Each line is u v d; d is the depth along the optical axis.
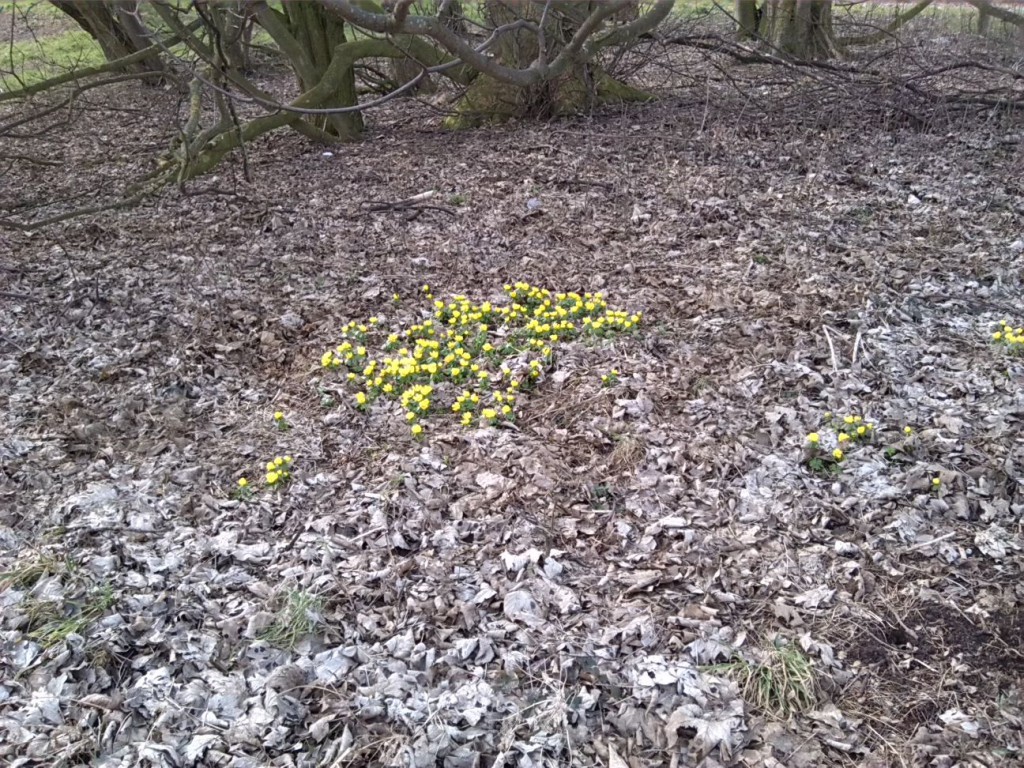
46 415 2.06
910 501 1.64
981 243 2.74
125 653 1.37
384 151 4.11
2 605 1.46
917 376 2.04
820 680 1.30
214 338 2.43
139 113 4.77
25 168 4.15
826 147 3.71
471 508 1.70
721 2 6.84
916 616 1.41
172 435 1.99
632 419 1.95
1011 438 1.78
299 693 1.30
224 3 3.18
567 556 1.58
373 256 2.95
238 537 1.66
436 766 1.18
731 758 1.19
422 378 2.16
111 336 2.45
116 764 1.18
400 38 4.05
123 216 3.41
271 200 3.52
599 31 4.56
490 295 2.62
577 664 1.34
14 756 1.19
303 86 4.26
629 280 2.64
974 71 4.71
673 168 3.55
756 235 2.89
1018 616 1.39
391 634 1.42
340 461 1.89
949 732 1.22
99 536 1.63
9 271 2.87
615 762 1.19
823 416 1.90
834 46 5.48
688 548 1.58
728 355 2.18
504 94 4.33
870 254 2.69
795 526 1.61
